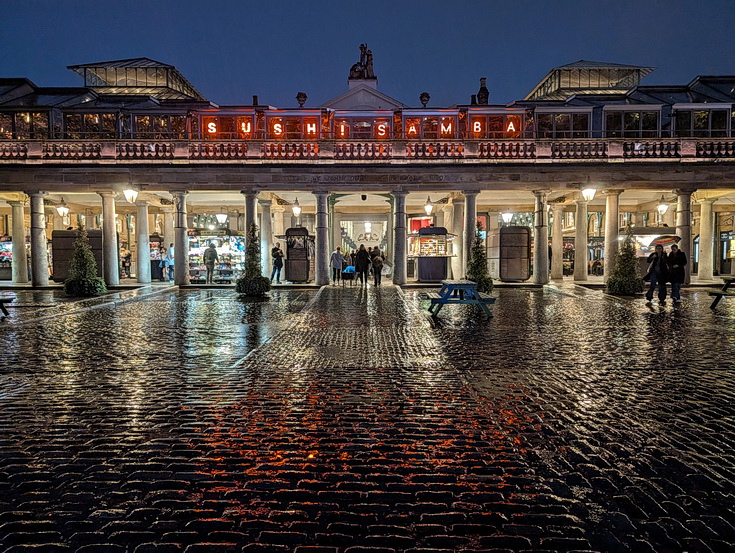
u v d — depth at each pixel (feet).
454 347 30.55
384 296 64.64
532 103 82.02
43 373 24.16
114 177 77.66
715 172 76.43
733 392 20.70
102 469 13.66
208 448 15.10
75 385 21.99
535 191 80.33
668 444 15.30
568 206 104.63
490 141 77.30
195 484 12.81
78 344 31.81
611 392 20.76
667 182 77.00
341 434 16.22
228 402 19.51
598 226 123.03
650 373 23.94
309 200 103.50
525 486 12.67
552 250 97.14
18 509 11.59
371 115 79.10
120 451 14.87
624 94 83.20
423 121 79.05
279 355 28.22
